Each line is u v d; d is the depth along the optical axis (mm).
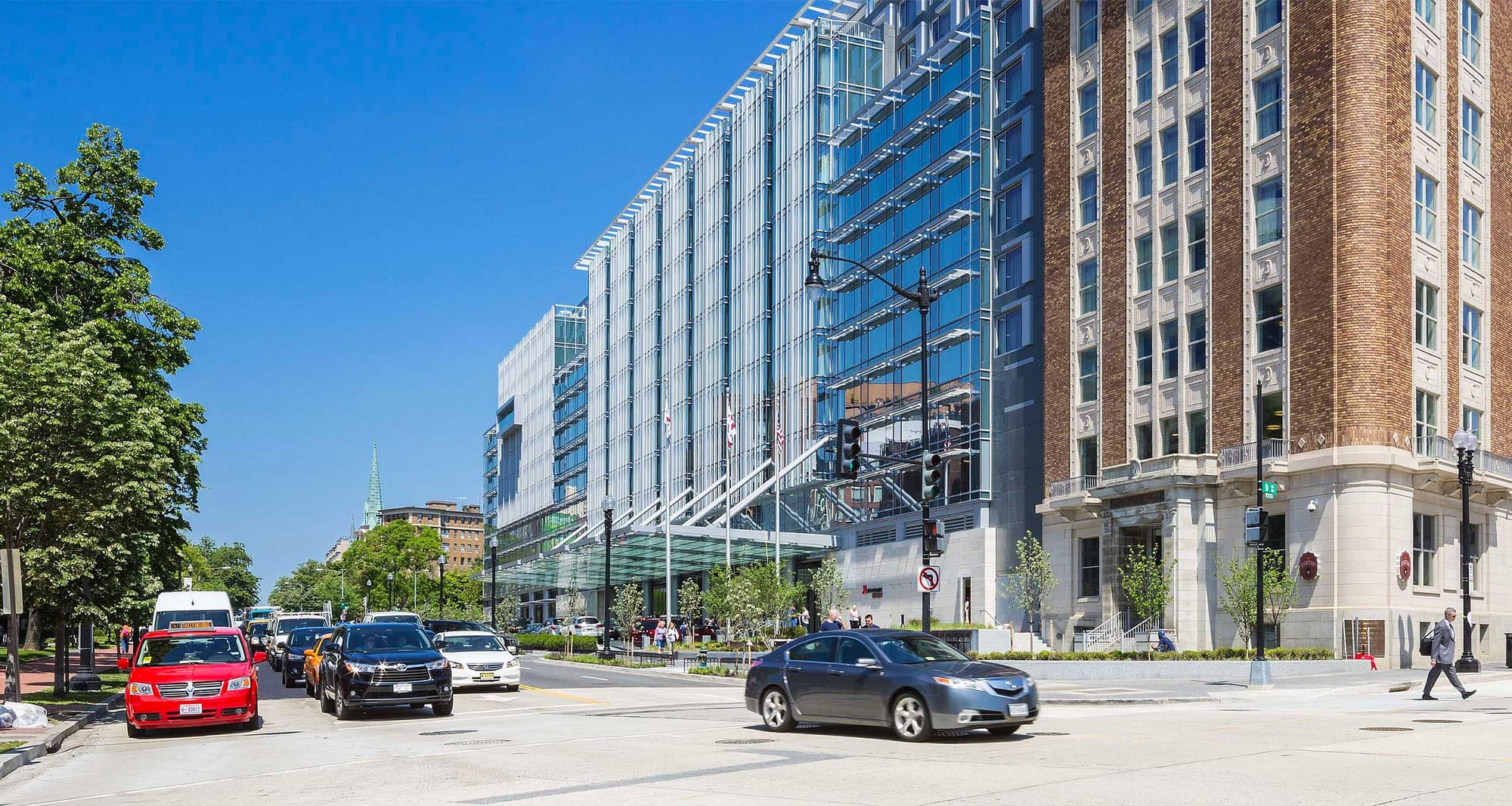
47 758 19516
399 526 156750
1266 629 41750
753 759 15266
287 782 14695
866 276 70625
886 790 12273
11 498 26125
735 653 44906
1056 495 52312
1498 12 47625
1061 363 53969
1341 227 40875
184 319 38719
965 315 61562
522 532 141875
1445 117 44031
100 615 30031
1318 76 41969
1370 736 17000
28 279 35688
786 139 80562
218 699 22891
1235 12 45625
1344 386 40281
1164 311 48375
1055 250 54812
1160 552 45562
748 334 84375
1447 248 43750
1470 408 44562
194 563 139500
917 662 17547
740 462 84312
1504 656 43875
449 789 13477
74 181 37438
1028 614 53344
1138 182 50344
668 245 100312
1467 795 11398
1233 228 45188
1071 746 15984
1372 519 39219
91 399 27406
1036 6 58344
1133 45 50812
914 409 65375
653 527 64688
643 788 12922
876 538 68812
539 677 39844
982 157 61031
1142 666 34125
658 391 100688
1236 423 44406
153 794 14180
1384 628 38531
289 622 48594
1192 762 14141
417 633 26781
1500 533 44844
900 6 73000
